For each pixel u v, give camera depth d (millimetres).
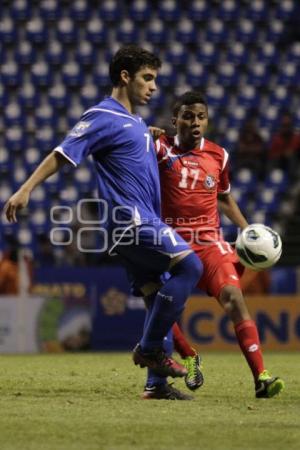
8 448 15500
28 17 74750
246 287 52906
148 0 75625
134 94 22891
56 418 19109
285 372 31922
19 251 52469
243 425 18375
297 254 62656
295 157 67500
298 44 75688
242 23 75812
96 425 18125
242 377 29781
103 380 28328
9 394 24156
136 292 23531
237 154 67375
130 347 52250
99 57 74000
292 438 16766
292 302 52156
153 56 23000
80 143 21969
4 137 70188
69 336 52031
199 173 25203
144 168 22422
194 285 22297
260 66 74500
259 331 52000
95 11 75062
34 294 51969
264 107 72938
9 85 72562
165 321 22234
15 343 51531
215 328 51281
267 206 66562
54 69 73312
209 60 74375
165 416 19609
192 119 25000
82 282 52312
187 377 24703
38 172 21688
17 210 21438
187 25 75250
